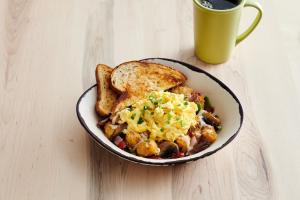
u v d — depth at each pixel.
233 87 0.78
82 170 0.67
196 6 0.76
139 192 0.65
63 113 0.74
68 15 0.90
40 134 0.71
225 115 0.71
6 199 0.65
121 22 0.88
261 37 0.86
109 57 0.82
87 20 0.89
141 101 0.69
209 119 0.70
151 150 0.65
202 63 0.82
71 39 0.85
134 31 0.87
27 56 0.82
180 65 0.75
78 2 0.92
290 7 0.91
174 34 0.87
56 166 0.68
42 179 0.66
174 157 0.66
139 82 0.73
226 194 0.65
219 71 0.80
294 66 0.81
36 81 0.79
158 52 0.84
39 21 0.88
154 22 0.89
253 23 0.80
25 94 0.77
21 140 0.71
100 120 0.70
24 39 0.85
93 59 0.82
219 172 0.67
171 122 0.66
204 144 0.67
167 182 0.66
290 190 0.66
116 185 0.66
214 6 0.77
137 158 0.63
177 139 0.66
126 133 0.67
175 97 0.69
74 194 0.65
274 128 0.73
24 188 0.66
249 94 0.77
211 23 0.76
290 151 0.70
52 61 0.82
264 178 0.67
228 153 0.69
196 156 0.63
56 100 0.76
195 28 0.79
